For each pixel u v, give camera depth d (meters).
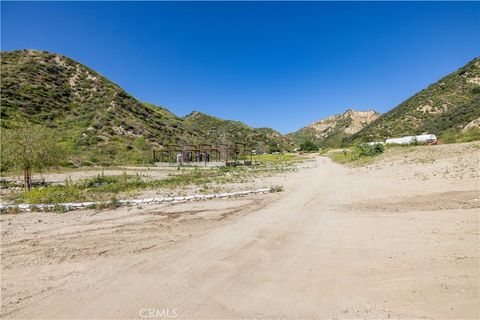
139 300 3.87
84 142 48.69
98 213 9.34
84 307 3.73
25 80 63.44
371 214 8.02
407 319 3.21
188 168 34.75
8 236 6.88
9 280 4.55
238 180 19.14
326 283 4.17
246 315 3.46
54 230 7.36
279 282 4.28
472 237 5.50
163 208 9.98
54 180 20.94
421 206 8.36
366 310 3.43
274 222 7.79
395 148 32.31
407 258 4.82
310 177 19.80
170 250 5.79
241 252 5.59
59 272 4.82
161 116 85.19
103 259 5.37
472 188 9.95
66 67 77.75
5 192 15.27
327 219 7.83
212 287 4.19
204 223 7.88
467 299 3.48
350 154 41.66
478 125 44.84
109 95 72.06
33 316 3.54
